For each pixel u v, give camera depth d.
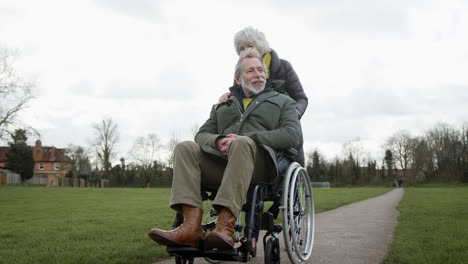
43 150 75.69
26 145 58.88
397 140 73.44
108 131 57.06
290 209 2.60
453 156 64.62
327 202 11.96
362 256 3.41
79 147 62.91
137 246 3.82
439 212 7.61
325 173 73.12
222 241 2.10
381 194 22.33
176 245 2.21
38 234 4.80
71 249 3.69
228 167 2.29
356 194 21.09
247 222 2.44
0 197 17.00
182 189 2.30
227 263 3.13
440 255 3.17
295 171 2.71
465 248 3.49
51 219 6.84
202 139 2.62
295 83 3.61
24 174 58.72
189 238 2.21
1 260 3.20
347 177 72.69
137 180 59.84
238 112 2.78
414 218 6.46
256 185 2.42
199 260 3.28
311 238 3.18
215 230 2.21
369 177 73.25
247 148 2.31
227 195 2.22
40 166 74.44
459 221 5.86
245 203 2.49
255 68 2.82
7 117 30.19
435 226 5.19
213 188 2.54
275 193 2.68
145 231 4.99
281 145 2.54
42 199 15.20
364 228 5.44
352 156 75.12
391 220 6.57
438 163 67.50
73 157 62.97
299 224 3.02
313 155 73.25
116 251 3.53
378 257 3.37
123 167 60.28
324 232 5.04
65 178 58.38
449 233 4.50
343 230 5.23
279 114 2.72
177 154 2.42
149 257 3.36
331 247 3.88
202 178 2.50
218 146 2.46
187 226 2.24
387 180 72.25
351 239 4.40
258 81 2.82
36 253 3.48
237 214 2.25
